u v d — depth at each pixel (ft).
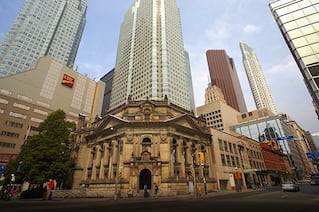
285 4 100.42
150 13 422.41
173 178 116.98
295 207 38.81
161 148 126.21
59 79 299.99
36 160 103.30
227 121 398.62
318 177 163.12
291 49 98.37
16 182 116.57
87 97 337.52
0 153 196.34
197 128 153.99
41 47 414.62
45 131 118.11
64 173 109.60
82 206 52.24
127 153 123.44
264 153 241.55
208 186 136.56
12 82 242.37
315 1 92.12
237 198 69.46
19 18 413.59
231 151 179.01
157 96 320.70
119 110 153.58
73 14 510.17
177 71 377.71
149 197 97.19
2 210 42.14
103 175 133.49
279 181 243.81
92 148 157.07
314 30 85.61
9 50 372.99
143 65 368.27
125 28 505.66
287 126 386.52
